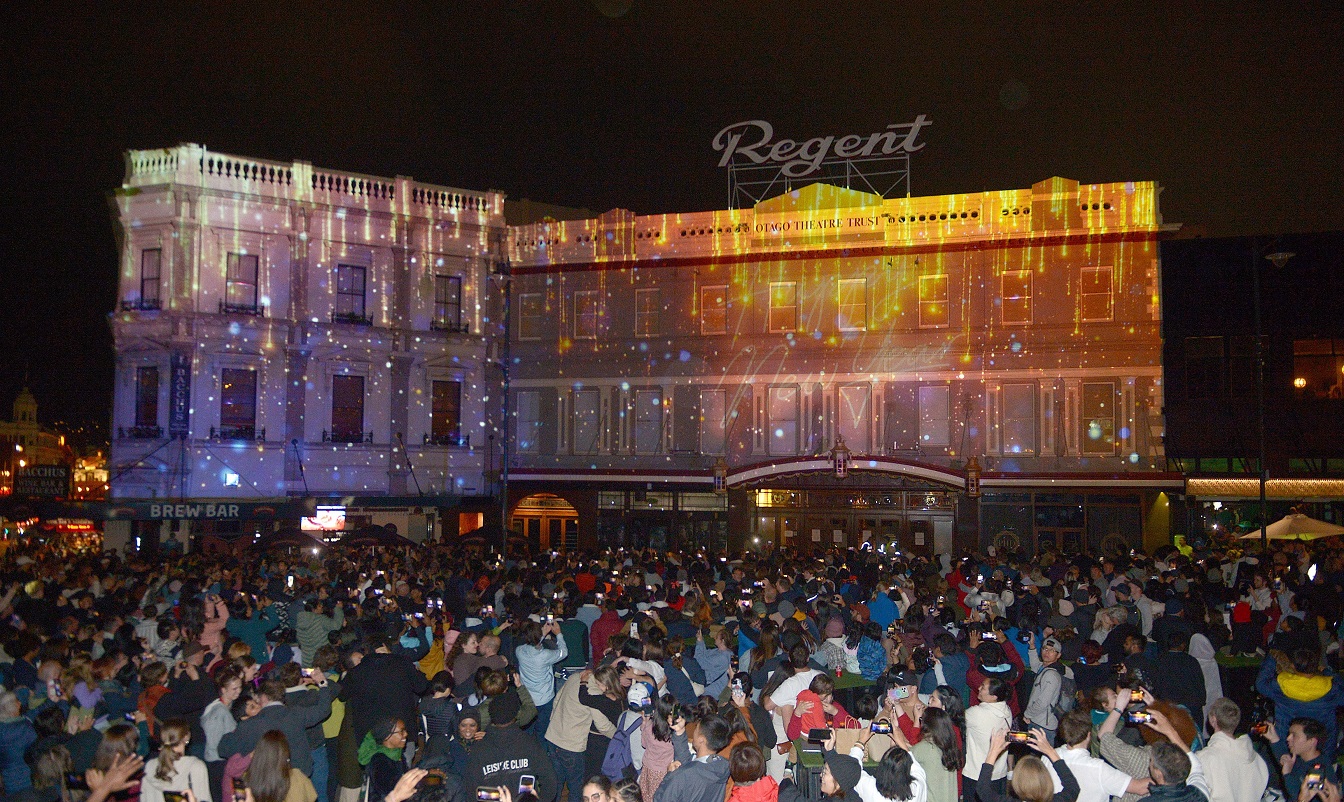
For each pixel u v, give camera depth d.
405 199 38.09
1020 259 35.19
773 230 37.00
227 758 9.12
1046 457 34.50
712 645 12.66
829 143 37.78
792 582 18.78
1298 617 14.41
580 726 11.02
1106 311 34.53
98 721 10.28
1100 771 7.49
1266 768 8.19
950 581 21.81
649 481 37.03
